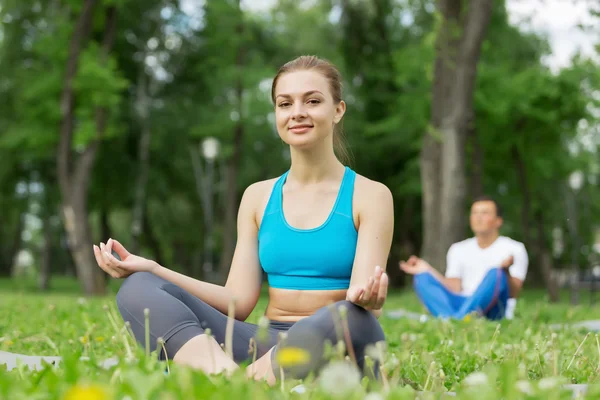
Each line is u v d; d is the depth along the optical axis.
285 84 2.99
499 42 20.97
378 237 2.85
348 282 2.91
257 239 3.16
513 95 18.42
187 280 2.94
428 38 13.29
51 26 20.73
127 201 24.17
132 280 2.76
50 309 6.56
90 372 2.16
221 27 22.02
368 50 21.44
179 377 1.88
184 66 23.67
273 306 2.99
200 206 27.31
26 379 2.08
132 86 23.45
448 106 13.09
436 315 6.53
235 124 21.84
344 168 3.06
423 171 14.40
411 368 3.02
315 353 2.42
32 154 20.84
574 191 25.36
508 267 6.13
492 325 5.20
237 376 2.01
